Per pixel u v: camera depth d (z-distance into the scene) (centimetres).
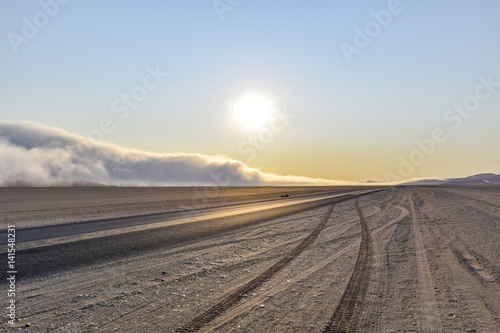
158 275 843
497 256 995
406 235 1413
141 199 4141
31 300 659
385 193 5275
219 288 732
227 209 2861
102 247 1195
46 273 859
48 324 541
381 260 982
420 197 3978
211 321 550
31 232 1520
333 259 1003
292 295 680
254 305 623
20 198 3912
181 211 2634
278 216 2264
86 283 775
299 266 923
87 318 566
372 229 1600
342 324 535
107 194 5156
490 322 539
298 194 6053
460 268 876
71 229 1617
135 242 1295
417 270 864
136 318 564
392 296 668
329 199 4119
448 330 512
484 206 2556
